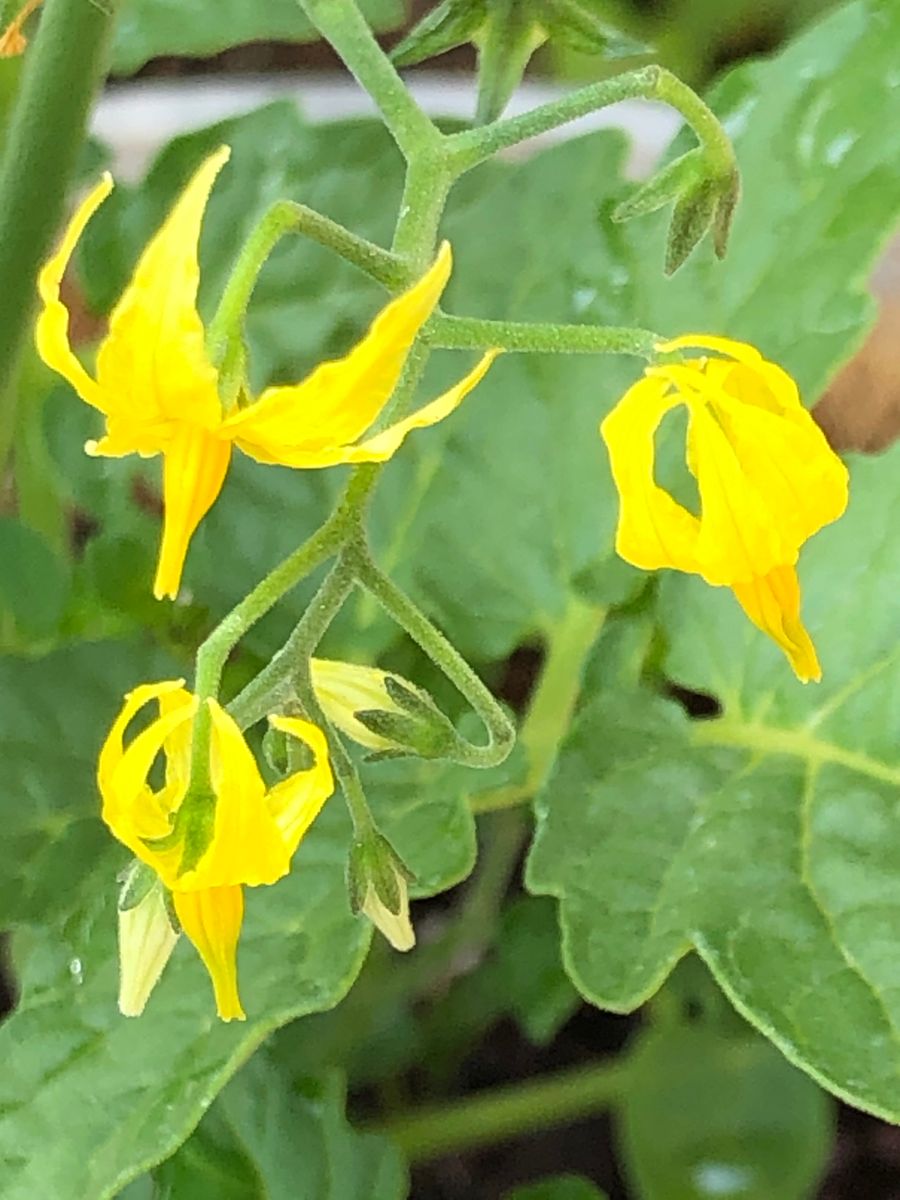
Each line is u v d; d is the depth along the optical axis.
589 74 0.30
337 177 0.21
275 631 0.21
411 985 0.26
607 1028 0.28
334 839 0.18
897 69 0.19
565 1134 0.28
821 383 0.19
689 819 0.18
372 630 0.21
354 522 0.15
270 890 0.18
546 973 0.25
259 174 0.21
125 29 0.23
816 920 0.17
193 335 0.12
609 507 0.20
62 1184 0.16
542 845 0.18
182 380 0.12
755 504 0.13
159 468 0.21
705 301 0.19
